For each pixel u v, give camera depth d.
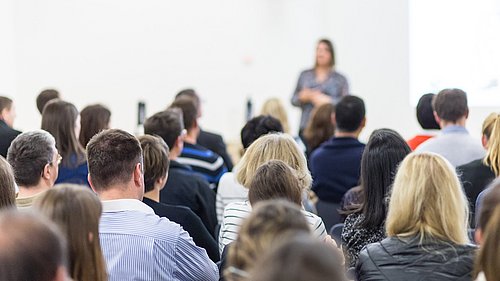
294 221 1.56
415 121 7.68
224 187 3.90
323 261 1.15
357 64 8.38
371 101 8.23
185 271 2.58
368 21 8.24
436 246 2.29
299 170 3.18
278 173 2.47
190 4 8.84
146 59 8.77
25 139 3.11
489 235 1.81
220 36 8.91
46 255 1.53
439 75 7.33
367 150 3.07
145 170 3.15
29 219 1.56
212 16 8.88
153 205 3.18
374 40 8.18
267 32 8.95
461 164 4.01
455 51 7.17
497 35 6.91
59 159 3.22
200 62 8.89
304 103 7.50
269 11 8.95
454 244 2.30
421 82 7.48
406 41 7.82
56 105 4.07
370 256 2.34
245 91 8.97
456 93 4.09
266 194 2.45
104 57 8.66
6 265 1.50
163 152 3.21
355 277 2.46
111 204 2.59
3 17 8.18
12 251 1.50
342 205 3.61
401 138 3.10
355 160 4.29
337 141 4.36
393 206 2.39
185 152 4.53
